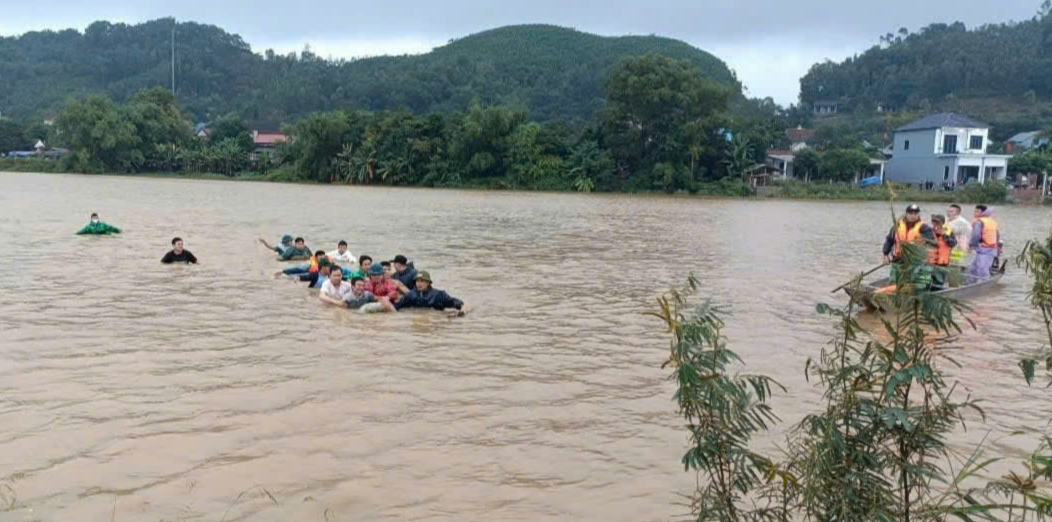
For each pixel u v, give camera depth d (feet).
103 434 24.54
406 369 32.99
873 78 499.51
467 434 25.36
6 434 24.36
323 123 287.69
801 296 53.83
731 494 14.29
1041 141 300.61
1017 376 33.32
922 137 256.32
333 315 44.24
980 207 60.23
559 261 71.61
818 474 12.75
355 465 22.63
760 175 255.29
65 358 33.35
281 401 28.22
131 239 81.82
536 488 21.35
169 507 19.71
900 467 12.92
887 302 13.62
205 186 239.30
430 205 161.07
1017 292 57.77
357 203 163.63
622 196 230.48
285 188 237.86
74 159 322.55
